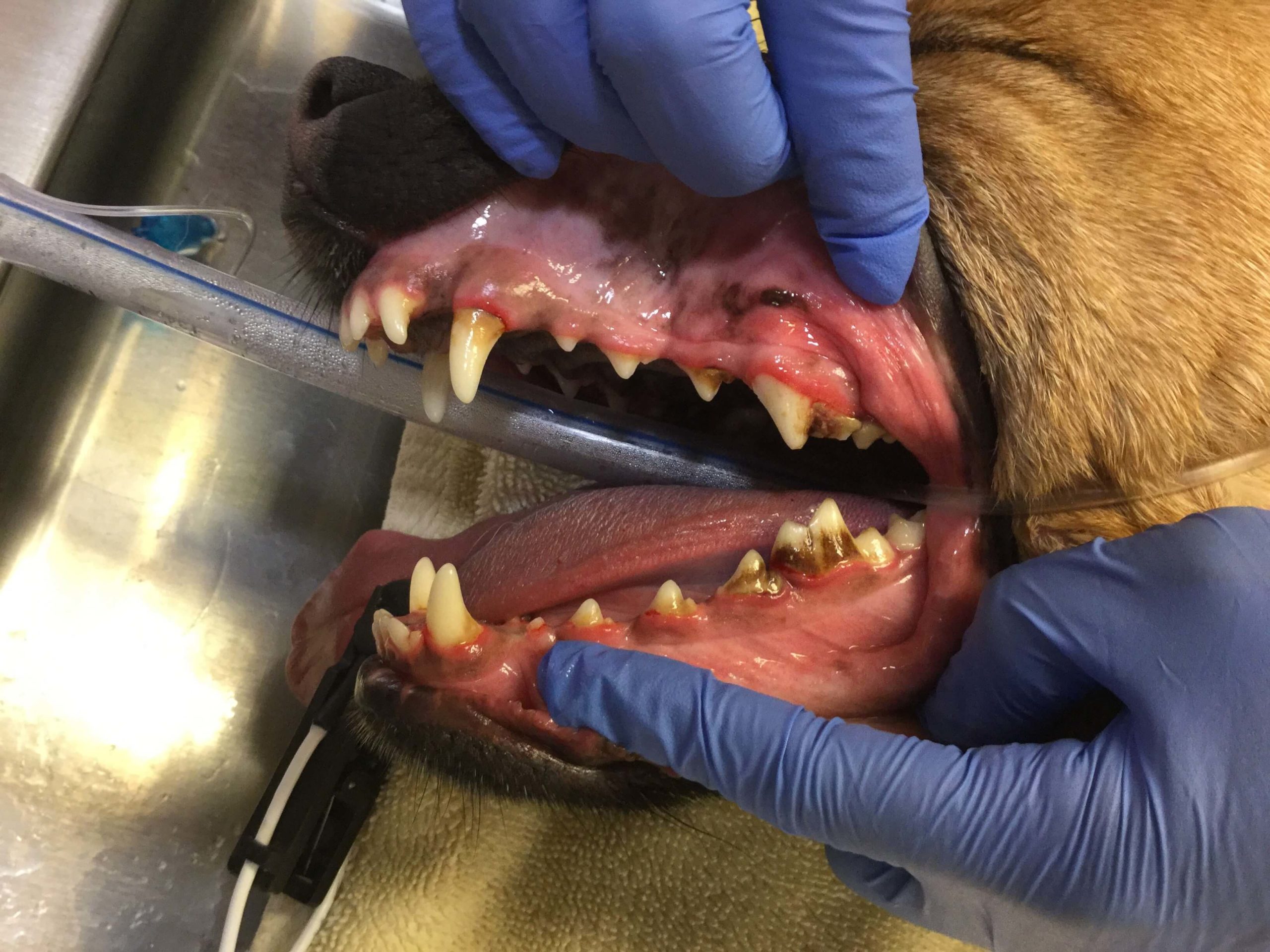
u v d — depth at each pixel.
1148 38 0.21
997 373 0.22
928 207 0.21
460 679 0.23
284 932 0.29
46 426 0.33
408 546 0.30
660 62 0.19
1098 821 0.20
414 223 0.22
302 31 0.34
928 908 0.24
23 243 0.26
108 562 0.33
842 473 0.27
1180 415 0.20
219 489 0.35
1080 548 0.22
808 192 0.22
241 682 0.33
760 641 0.24
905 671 0.24
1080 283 0.20
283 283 0.30
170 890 0.30
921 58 0.23
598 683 0.22
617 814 0.28
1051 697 0.22
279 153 0.33
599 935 0.29
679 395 0.28
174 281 0.26
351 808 0.28
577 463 0.28
